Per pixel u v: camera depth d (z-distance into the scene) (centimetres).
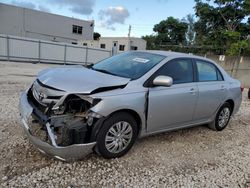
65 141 327
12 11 3603
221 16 2366
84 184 313
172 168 377
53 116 331
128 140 388
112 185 317
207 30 2547
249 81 1753
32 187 295
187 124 489
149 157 402
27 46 2383
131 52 506
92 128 344
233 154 455
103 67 458
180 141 486
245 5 2242
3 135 421
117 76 404
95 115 337
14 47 2312
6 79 1054
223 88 546
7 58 2289
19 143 397
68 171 336
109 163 367
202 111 506
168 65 441
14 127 460
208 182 348
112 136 366
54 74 389
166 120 434
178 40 5684
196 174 367
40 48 2458
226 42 2242
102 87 350
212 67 544
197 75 496
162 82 391
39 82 377
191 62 490
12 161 344
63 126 330
